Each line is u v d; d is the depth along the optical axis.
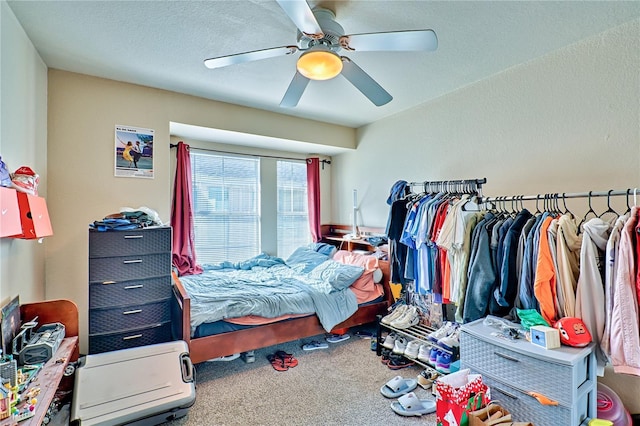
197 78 2.73
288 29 1.99
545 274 1.72
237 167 4.25
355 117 3.84
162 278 2.49
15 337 1.61
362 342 3.20
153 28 1.98
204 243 4.03
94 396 1.75
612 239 1.58
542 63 2.36
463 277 2.13
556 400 1.45
